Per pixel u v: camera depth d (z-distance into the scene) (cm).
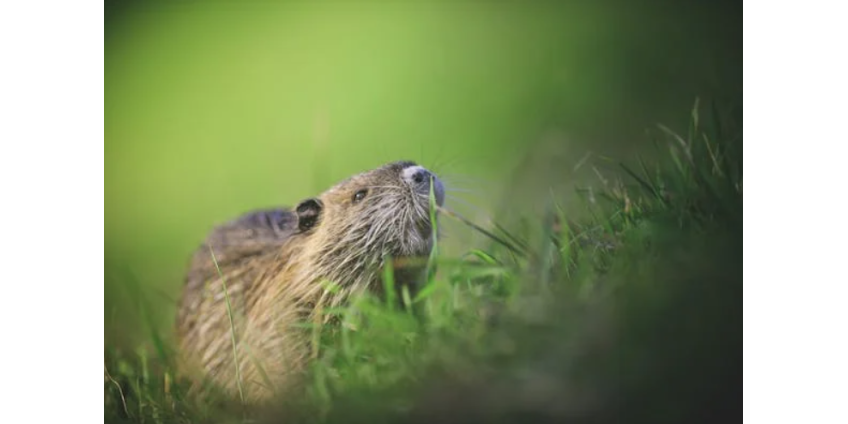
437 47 3100
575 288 800
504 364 752
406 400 772
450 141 2528
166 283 2139
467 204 1221
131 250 2475
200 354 1168
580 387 709
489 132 2442
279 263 1115
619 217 920
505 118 2497
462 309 848
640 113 2122
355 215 1034
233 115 3158
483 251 931
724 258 769
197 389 1057
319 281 1043
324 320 1030
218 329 1168
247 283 1192
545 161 1738
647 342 717
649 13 2655
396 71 3086
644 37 2533
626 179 1205
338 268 1035
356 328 917
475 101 2667
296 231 1108
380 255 1020
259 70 3347
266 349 1048
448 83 2894
